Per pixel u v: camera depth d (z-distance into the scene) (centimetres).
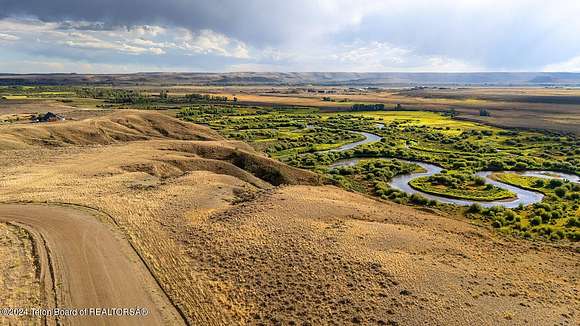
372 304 3164
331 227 4719
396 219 5428
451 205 7625
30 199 5122
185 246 4050
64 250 3788
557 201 7988
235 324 2906
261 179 8744
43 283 3247
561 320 3145
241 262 3753
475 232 5338
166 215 4847
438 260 4056
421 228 5147
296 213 5122
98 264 3572
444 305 3198
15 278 3288
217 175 7325
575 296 3612
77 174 6694
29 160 7644
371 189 9012
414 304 3186
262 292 3300
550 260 4531
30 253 3712
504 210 7188
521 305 3316
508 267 4141
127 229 4312
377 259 3891
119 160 7906
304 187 7038
